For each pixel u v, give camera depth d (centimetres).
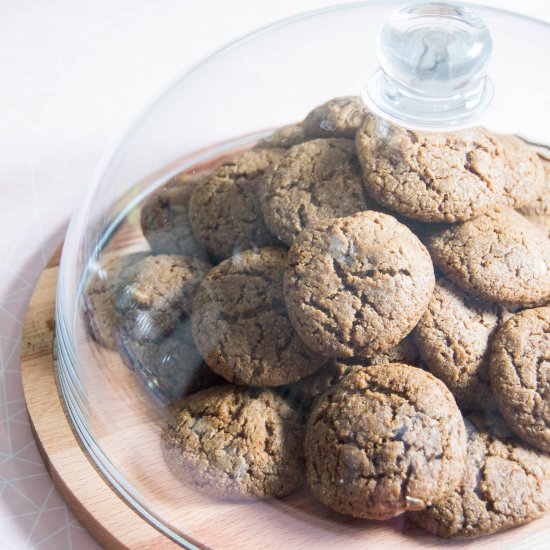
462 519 53
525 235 55
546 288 55
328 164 57
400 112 56
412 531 55
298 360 55
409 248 54
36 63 88
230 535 56
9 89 86
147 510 58
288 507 56
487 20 67
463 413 54
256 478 55
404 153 56
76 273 65
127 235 65
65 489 59
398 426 52
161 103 67
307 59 66
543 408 53
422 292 54
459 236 55
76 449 61
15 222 76
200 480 56
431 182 55
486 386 54
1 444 64
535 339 54
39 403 63
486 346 54
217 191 59
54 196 78
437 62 54
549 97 62
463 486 53
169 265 60
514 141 58
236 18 94
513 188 57
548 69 63
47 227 75
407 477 52
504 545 54
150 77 87
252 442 55
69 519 61
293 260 55
